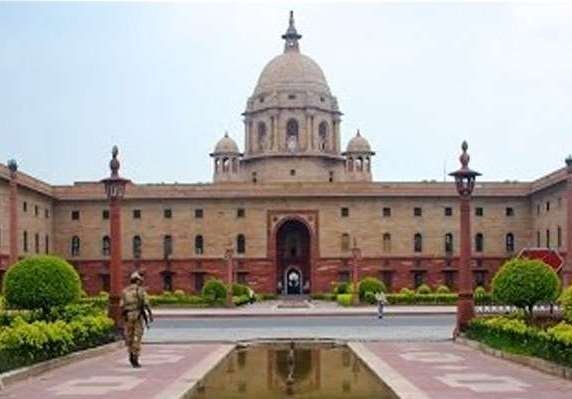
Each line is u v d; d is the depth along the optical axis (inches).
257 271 3341.5
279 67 3959.2
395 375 801.6
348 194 3351.4
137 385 752.3
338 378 802.2
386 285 3326.8
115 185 1275.8
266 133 3912.4
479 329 1168.2
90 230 3373.5
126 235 3358.8
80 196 3373.5
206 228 3361.2
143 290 932.0
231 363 957.2
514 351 962.7
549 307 1544.0
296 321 1908.2
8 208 2834.6
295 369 886.4
